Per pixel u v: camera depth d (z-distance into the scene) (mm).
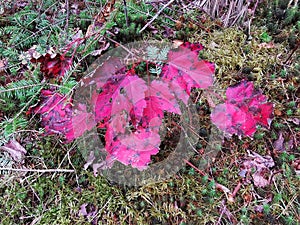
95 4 390
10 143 307
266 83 344
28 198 291
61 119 276
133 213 277
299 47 372
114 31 366
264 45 374
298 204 288
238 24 391
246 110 277
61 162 300
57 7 395
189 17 393
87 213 282
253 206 287
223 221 279
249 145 314
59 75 300
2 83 344
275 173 302
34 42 369
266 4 407
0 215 284
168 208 280
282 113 328
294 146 317
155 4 395
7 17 384
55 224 278
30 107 293
